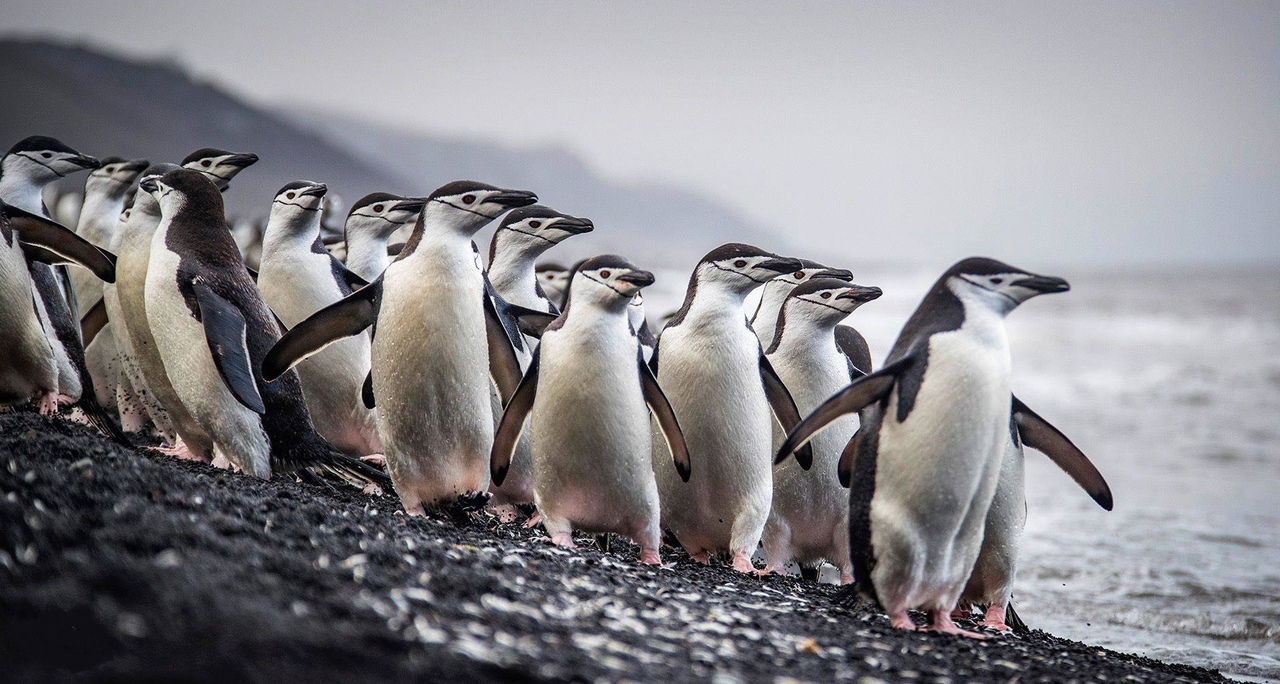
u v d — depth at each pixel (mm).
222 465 12508
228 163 15500
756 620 9258
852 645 8961
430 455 11734
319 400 13633
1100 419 39281
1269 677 12055
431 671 6355
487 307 12359
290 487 11469
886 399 9773
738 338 12211
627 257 11328
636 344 11469
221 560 7488
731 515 12344
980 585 11367
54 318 12945
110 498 8344
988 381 9508
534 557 9852
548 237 14523
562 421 11148
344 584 7602
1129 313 120500
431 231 11758
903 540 9586
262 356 12172
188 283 11992
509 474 13477
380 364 11664
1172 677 9867
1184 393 48156
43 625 6160
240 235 32031
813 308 13211
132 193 20359
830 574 16703
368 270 15711
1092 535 20188
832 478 13023
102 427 13273
